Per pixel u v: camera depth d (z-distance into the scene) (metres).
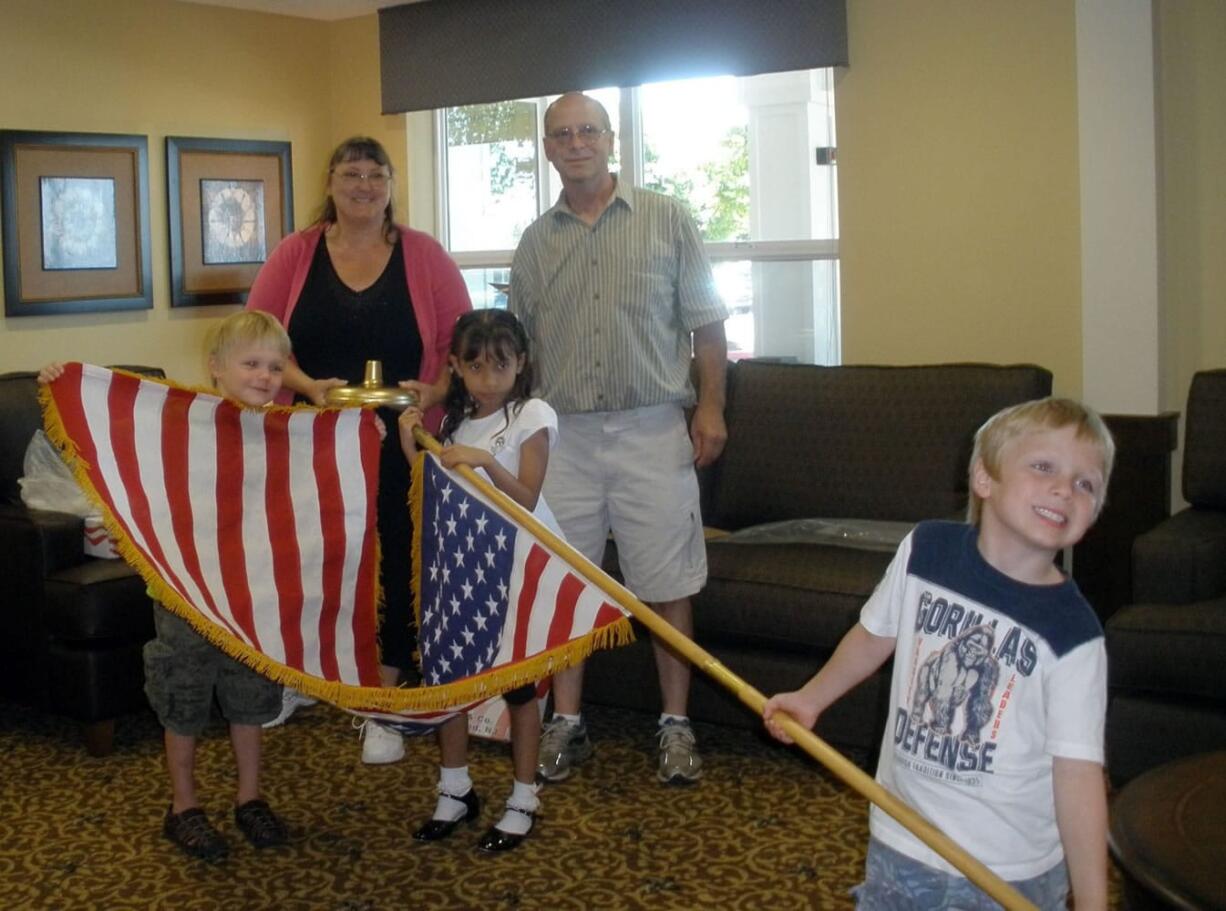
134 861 2.85
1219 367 4.02
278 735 3.63
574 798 3.14
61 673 3.47
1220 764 1.81
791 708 1.82
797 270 4.79
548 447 2.87
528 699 2.84
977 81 4.18
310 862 2.83
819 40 4.39
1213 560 3.07
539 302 3.31
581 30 4.84
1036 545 1.61
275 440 2.79
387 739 3.38
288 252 3.27
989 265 4.23
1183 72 3.96
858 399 3.83
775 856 2.81
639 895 2.65
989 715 1.64
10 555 3.54
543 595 2.59
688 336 3.35
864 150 4.40
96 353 4.90
